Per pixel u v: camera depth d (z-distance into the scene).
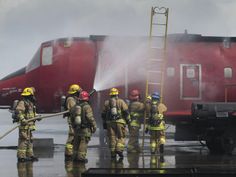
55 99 35.09
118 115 26.39
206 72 35.53
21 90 36.28
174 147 35.88
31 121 25.41
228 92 35.69
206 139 31.91
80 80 34.66
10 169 21.94
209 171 17.81
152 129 28.66
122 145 26.44
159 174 17.47
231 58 36.00
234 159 26.16
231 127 30.66
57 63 34.88
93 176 17.39
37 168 22.23
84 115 24.41
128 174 17.47
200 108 29.44
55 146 35.31
